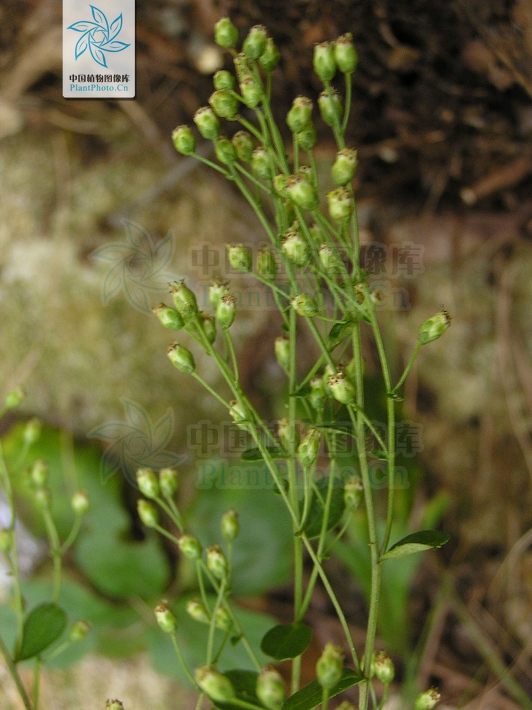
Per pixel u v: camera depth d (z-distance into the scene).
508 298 0.30
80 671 0.29
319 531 0.21
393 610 0.28
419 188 0.30
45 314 0.30
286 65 0.28
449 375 0.31
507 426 0.31
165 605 0.21
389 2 0.26
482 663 0.29
